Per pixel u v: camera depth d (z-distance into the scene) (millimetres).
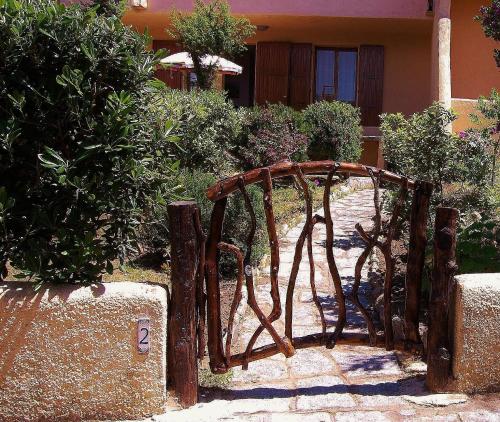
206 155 9609
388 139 6895
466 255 5352
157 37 16891
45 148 3734
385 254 4199
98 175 3908
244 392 4355
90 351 3812
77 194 3785
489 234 5426
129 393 3852
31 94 3881
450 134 6309
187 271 3926
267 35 16766
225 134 11422
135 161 3906
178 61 14070
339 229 9250
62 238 3881
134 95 4055
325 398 4203
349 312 6047
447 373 4133
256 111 13023
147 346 3826
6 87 3852
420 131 6246
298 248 4148
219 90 14703
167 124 4238
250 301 4160
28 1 4047
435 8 12758
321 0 14570
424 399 4070
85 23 3896
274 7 14656
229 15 13680
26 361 3805
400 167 6500
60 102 3867
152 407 3873
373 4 14492
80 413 3854
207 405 4043
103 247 4008
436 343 4145
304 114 13656
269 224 4090
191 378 4008
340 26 15664
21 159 3959
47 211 3975
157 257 7359
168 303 3979
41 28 3812
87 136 3867
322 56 17047
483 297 4016
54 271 3906
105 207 3936
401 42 16641
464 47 12859
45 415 3842
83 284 3902
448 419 3859
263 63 16891
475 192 6332
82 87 3855
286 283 6953
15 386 3820
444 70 11516
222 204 4094
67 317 3787
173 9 13844
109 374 3830
